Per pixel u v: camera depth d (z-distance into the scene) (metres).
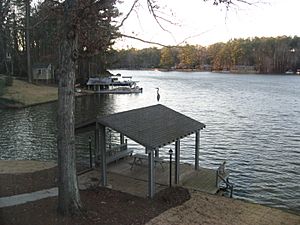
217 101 51.97
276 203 15.60
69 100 9.94
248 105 47.62
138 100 53.84
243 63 142.88
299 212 14.48
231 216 11.23
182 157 22.75
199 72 148.88
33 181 13.68
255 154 23.66
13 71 64.06
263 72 136.00
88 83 66.31
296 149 24.91
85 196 12.02
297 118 37.38
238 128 32.19
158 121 14.95
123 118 13.96
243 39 152.88
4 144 25.44
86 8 9.45
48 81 65.62
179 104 48.88
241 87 75.31
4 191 12.36
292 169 20.47
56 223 9.67
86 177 14.78
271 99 54.03
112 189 13.28
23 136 28.09
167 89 71.31
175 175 14.55
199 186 14.38
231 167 20.81
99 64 72.31
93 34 10.36
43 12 11.26
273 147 25.50
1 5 11.60
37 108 43.44
